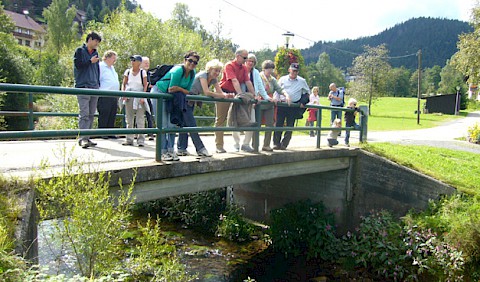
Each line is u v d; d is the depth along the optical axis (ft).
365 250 24.90
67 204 11.30
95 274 11.08
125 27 56.08
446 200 25.86
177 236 29.14
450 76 271.69
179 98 16.42
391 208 27.73
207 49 66.80
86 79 20.76
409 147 39.81
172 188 16.98
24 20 247.29
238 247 27.96
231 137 34.04
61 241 11.62
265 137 22.58
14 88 11.93
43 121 50.42
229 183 19.83
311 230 27.27
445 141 50.34
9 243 9.90
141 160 16.99
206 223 31.09
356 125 30.96
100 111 23.81
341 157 27.86
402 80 288.10
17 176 12.39
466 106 178.50
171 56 58.18
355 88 133.90
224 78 20.65
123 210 13.41
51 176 12.66
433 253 22.54
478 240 21.58
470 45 74.59
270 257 26.63
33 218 11.60
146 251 13.83
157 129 16.08
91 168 14.44
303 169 24.98
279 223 28.19
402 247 23.71
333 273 24.66
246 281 20.74
